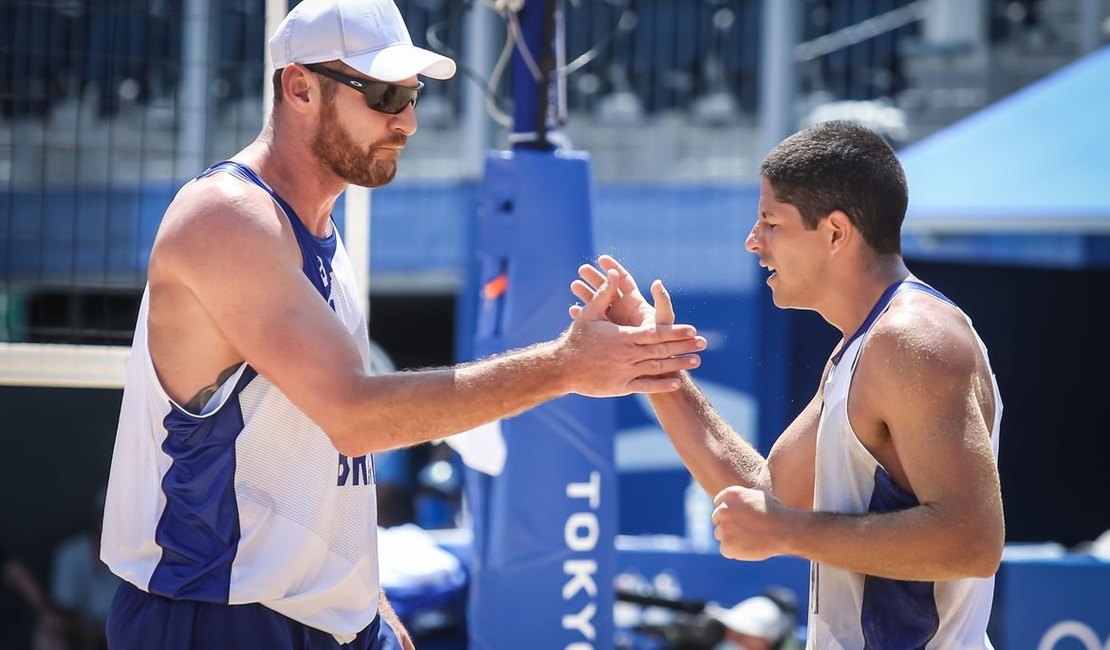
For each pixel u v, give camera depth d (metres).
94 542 17.52
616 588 12.34
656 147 27.30
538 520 11.12
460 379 6.50
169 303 6.72
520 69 11.94
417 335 33.38
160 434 6.79
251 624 6.78
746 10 27.80
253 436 6.74
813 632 6.68
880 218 6.48
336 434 6.47
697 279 21.30
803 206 6.53
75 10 15.06
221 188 6.69
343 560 7.09
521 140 11.83
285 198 6.96
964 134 17.02
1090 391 22.66
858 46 27.70
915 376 5.95
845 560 6.02
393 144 7.03
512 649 11.20
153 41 22.67
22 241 20.52
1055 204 15.21
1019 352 22.19
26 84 21.58
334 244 7.24
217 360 6.71
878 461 6.26
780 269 6.68
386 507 21.06
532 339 11.16
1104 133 15.88
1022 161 16.00
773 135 23.31
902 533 5.89
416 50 6.98
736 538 6.17
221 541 6.73
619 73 28.31
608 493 11.29
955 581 6.27
